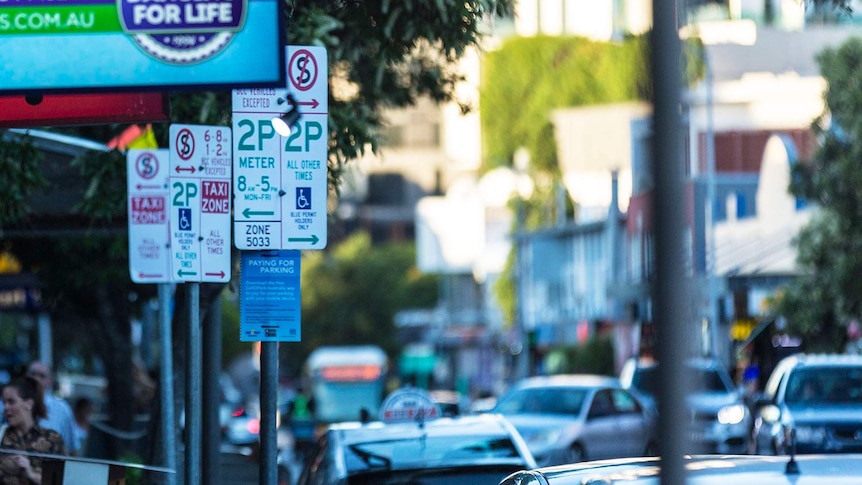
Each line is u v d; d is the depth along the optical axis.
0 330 97.06
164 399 26.00
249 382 186.75
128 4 16.94
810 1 38.22
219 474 28.64
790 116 135.25
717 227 113.25
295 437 96.69
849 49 79.56
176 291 31.61
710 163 95.50
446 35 30.56
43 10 17.03
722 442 60.28
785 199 102.31
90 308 53.53
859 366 50.47
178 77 16.91
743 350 82.06
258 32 16.86
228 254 21.11
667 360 10.75
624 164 181.75
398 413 46.12
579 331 161.75
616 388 63.16
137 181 24.61
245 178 19.67
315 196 19.78
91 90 16.97
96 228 35.97
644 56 11.30
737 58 136.75
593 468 17.27
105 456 47.66
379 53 31.23
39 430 27.30
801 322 80.31
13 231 35.94
